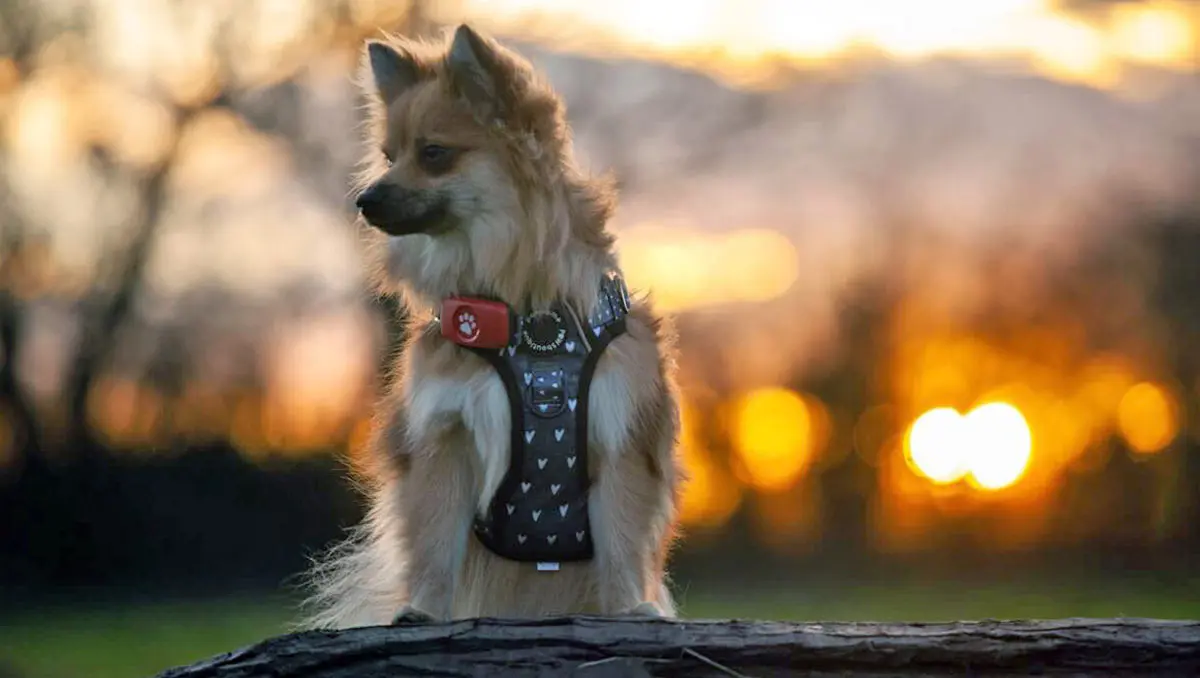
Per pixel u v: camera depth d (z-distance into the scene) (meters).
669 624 3.66
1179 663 3.56
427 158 4.30
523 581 4.33
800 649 3.57
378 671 3.58
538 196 4.21
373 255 4.70
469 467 4.25
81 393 15.24
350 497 14.81
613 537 4.16
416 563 4.18
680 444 4.50
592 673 3.55
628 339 4.21
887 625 3.66
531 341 4.14
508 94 4.27
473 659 3.59
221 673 3.60
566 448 4.11
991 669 3.57
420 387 4.20
